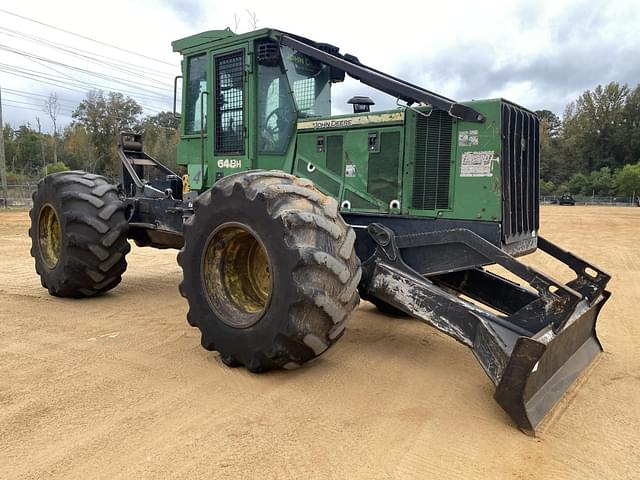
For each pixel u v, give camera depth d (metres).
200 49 5.68
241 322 3.70
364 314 5.66
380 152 4.67
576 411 3.35
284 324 3.41
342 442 2.81
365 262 4.30
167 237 6.10
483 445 2.86
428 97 4.32
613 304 6.66
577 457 2.78
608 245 13.69
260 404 3.23
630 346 4.79
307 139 5.10
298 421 3.03
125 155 7.17
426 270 4.32
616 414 3.31
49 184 5.97
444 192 4.39
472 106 4.20
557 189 80.12
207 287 3.93
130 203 6.10
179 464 2.55
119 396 3.30
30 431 2.84
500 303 4.74
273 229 3.44
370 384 3.63
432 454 2.74
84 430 2.86
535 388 3.26
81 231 5.62
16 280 7.21
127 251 5.90
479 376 3.88
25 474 2.44
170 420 2.99
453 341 4.73
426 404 3.35
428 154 4.44
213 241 3.90
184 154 6.06
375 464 2.62
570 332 3.80
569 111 91.44
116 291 6.56
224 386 3.49
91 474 2.45
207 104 5.66
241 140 5.36
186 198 6.08
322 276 3.41
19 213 22.47
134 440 2.76
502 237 4.14
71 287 5.82
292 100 5.16
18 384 3.46
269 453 2.67
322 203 3.67
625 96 85.31
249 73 5.20
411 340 4.73
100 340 4.45
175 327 4.89
